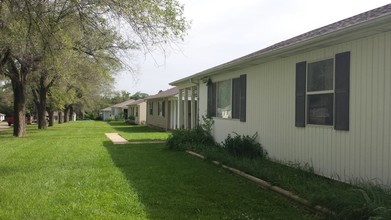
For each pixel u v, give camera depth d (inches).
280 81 378.3
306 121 333.1
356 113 269.1
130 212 221.6
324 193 226.4
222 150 461.7
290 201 243.3
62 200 248.4
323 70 311.1
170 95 970.7
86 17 299.3
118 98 3481.8
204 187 285.6
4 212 221.3
